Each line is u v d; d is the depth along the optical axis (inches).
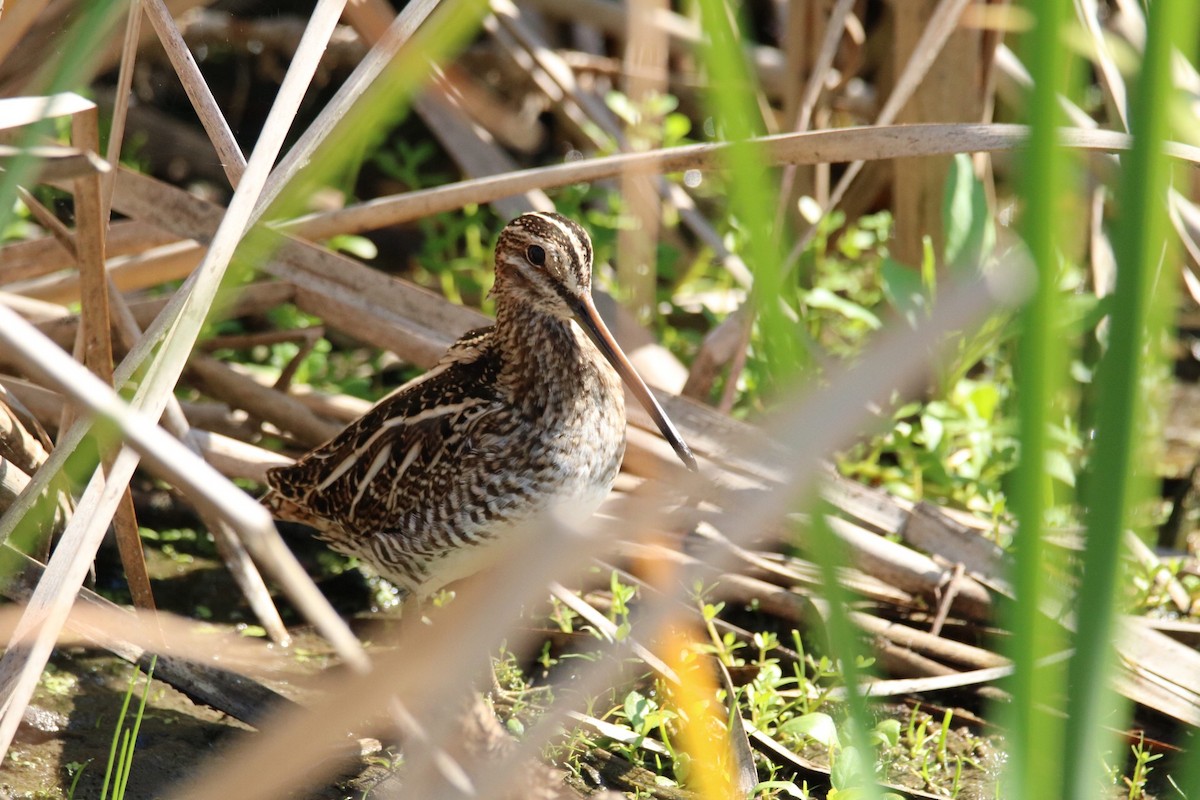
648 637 144.6
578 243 283.4
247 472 323.3
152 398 202.8
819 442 114.2
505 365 287.9
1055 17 101.1
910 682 282.5
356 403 354.3
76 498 323.6
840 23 340.2
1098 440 114.0
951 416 352.5
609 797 226.2
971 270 309.6
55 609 201.3
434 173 533.0
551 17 514.0
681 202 418.0
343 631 129.3
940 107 374.3
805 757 275.1
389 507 288.8
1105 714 124.9
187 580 329.7
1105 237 412.8
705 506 309.1
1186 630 301.1
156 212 335.9
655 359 363.6
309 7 539.8
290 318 415.8
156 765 257.6
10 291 358.6
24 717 266.7
